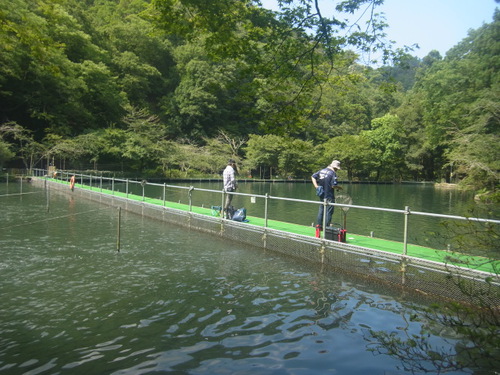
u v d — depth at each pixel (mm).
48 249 8719
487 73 32406
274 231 8898
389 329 4711
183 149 52031
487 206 3896
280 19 6582
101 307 5297
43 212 14938
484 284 5207
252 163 56219
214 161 52656
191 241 10062
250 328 4695
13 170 35781
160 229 11781
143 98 62594
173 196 24906
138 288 6141
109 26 62875
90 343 4227
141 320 4879
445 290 5684
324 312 5266
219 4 6359
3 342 4223
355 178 63562
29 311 5121
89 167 42781
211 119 63875
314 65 7180
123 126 51906
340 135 66812
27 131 38844
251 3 6668
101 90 46906
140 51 64875
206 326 4730
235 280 6703
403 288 6273
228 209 11062
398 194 35250
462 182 27672
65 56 40281
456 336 4465
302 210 18281
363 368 3744
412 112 65000
